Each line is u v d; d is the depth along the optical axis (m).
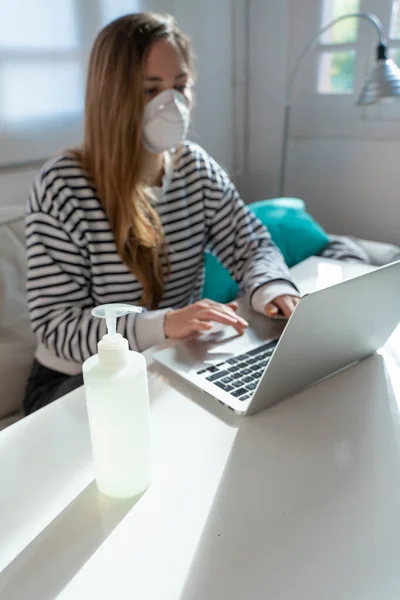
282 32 2.03
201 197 1.25
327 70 1.98
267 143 2.23
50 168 1.05
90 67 1.04
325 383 0.74
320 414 0.67
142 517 0.51
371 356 0.82
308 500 0.53
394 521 0.50
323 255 1.56
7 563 0.47
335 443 0.61
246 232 1.27
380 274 0.66
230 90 2.14
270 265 1.15
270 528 0.50
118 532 0.50
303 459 0.59
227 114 2.16
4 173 1.49
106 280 1.10
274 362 0.62
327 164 2.07
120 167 1.03
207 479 0.56
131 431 0.51
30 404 1.08
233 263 1.28
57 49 1.50
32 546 0.49
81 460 0.60
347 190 2.04
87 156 1.08
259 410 0.68
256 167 2.30
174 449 0.61
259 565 0.46
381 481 0.55
